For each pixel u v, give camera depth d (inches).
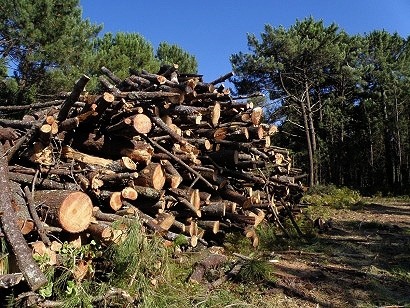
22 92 501.7
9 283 135.1
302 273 244.5
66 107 190.9
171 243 211.9
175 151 253.1
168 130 230.8
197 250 243.6
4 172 167.8
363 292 216.1
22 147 195.0
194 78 265.7
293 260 276.4
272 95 1041.5
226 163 289.0
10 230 146.9
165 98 221.8
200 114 257.9
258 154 318.0
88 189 197.0
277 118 1119.0
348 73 1015.6
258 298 197.3
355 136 1255.5
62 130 198.7
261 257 267.4
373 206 638.5
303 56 941.2
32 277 139.4
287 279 230.2
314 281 230.8
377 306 196.4
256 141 313.7
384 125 1171.9
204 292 186.7
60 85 514.3
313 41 915.4
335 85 1202.0
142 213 217.3
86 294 152.2
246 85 981.2
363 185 1237.7
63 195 170.6
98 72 566.3
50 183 188.9
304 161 1190.3
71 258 162.6
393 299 207.2
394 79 1117.7
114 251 171.6
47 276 150.0
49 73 508.1
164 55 920.3
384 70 1117.7
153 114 226.4
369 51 1190.9
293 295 207.9
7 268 146.3
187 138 282.0
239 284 212.4
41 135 187.6
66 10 522.6
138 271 168.7
